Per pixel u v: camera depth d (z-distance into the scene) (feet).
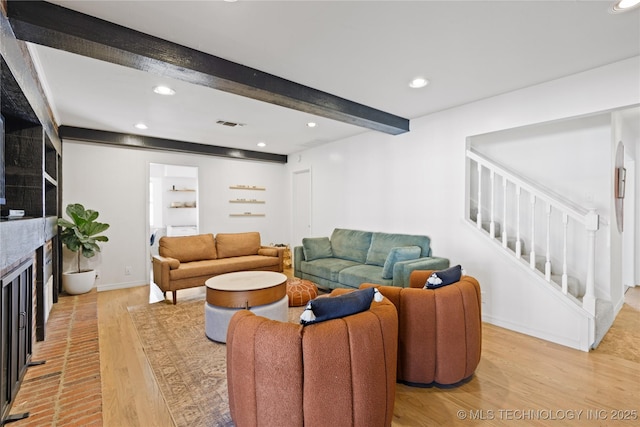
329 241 16.84
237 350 5.02
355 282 12.67
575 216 9.22
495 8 6.08
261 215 21.33
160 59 7.08
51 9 5.83
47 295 11.23
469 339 7.09
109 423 5.94
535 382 7.25
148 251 17.02
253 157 20.17
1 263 4.96
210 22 6.52
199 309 12.73
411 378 7.05
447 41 7.30
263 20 6.46
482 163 11.28
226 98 10.83
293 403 4.60
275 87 9.08
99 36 6.33
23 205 8.56
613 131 10.55
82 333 10.19
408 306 6.98
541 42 7.34
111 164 16.01
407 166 13.75
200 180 18.94
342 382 4.64
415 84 9.75
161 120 13.39
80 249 14.33
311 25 6.65
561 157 11.78
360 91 10.32
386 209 14.74
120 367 8.01
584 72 8.87
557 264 11.76
